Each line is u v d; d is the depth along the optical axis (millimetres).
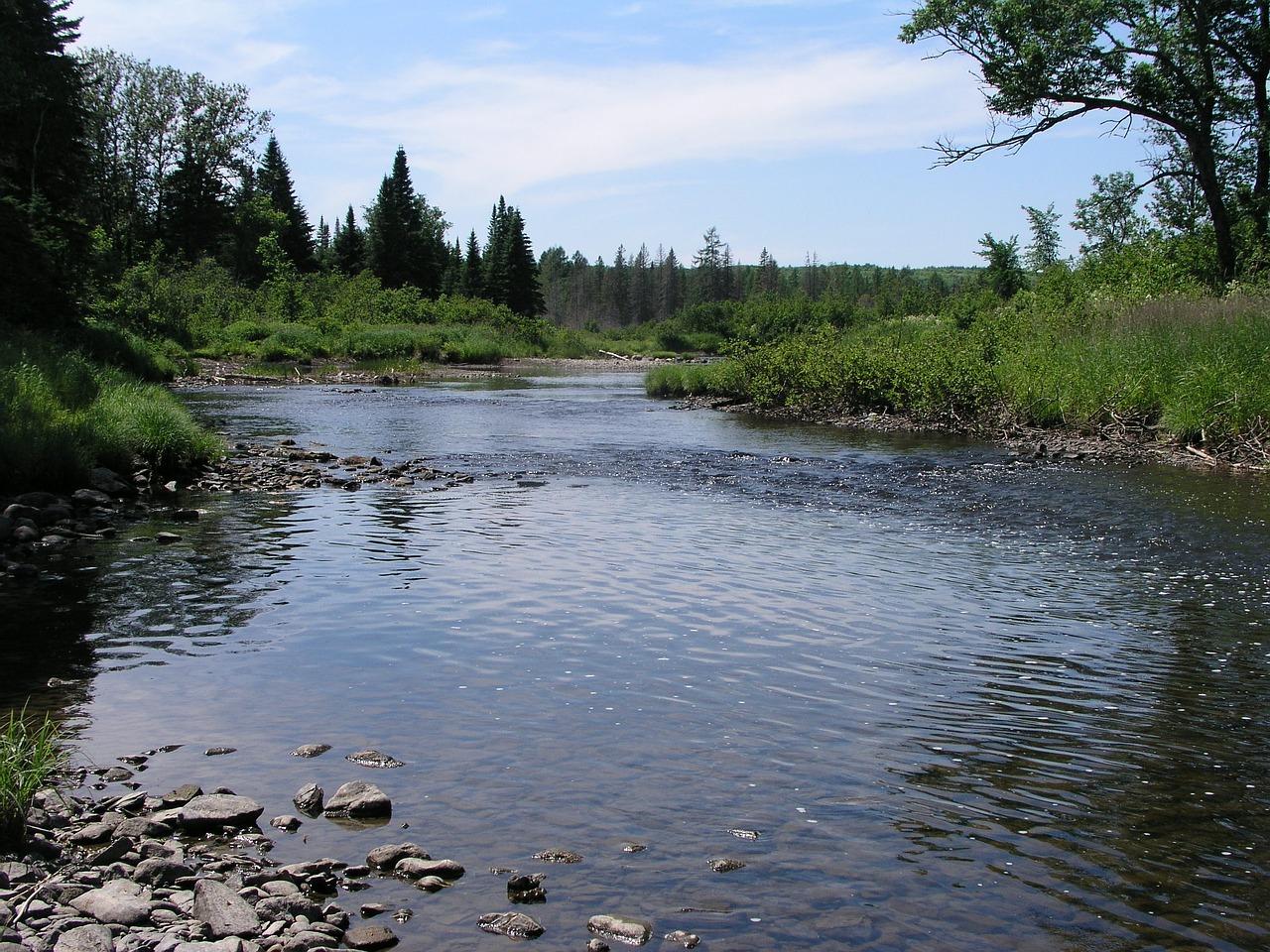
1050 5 26312
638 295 155000
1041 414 20516
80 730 5422
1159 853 4164
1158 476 14531
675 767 4949
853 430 21922
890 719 5590
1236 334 18422
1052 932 3588
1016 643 6980
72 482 12719
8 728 5340
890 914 3695
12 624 7352
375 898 3814
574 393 33469
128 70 67500
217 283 59656
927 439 20062
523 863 4066
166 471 14422
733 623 7430
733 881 3918
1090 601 8062
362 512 12055
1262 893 3852
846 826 4371
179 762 5035
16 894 3816
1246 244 26703
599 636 7098
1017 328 25094
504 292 96688
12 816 4211
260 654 6680
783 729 5430
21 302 25312
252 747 5207
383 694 5945
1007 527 11086
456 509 12305
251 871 4004
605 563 9328
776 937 3551
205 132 71375
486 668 6398
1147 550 9844
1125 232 33531
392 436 20297
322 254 99375
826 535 10719
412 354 53656
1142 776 4883
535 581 8641
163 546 10008
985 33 27297
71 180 35875
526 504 12703
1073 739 5340
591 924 3621
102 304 40531
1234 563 9297
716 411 26938
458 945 3502
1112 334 21125
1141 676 6312
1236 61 27422
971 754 5129
